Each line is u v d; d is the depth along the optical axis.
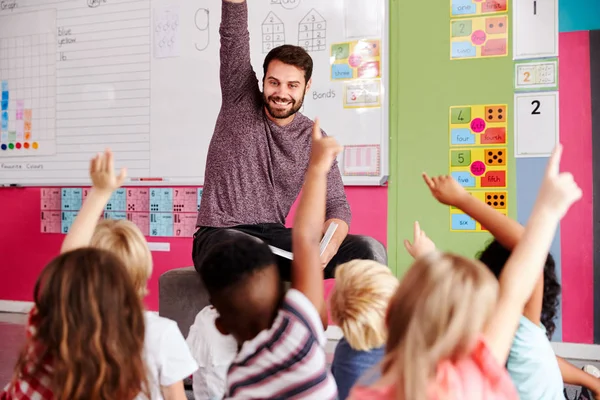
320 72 3.05
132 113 3.43
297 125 2.11
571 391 2.14
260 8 3.16
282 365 0.92
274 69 1.99
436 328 0.81
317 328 0.95
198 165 3.29
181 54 3.32
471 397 0.80
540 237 0.96
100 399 0.94
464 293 0.81
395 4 2.95
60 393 0.94
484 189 2.82
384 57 2.95
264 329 0.95
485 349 0.84
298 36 3.09
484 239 2.83
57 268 0.98
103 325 0.95
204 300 2.17
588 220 2.70
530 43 2.76
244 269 0.94
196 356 1.69
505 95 2.79
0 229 3.77
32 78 3.67
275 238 2.07
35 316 1.01
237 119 2.07
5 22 3.74
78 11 3.56
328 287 3.06
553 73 2.73
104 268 0.98
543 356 1.27
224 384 1.64
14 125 3.71
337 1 3.02
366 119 2.98
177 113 3.33
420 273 0.86
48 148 3.64
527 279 0.94
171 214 3.37
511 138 2.79
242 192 2.07
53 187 3.65
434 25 2.89
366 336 1.23
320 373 0.93
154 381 1.12
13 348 2.95
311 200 1.07
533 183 2.76
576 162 2.71
